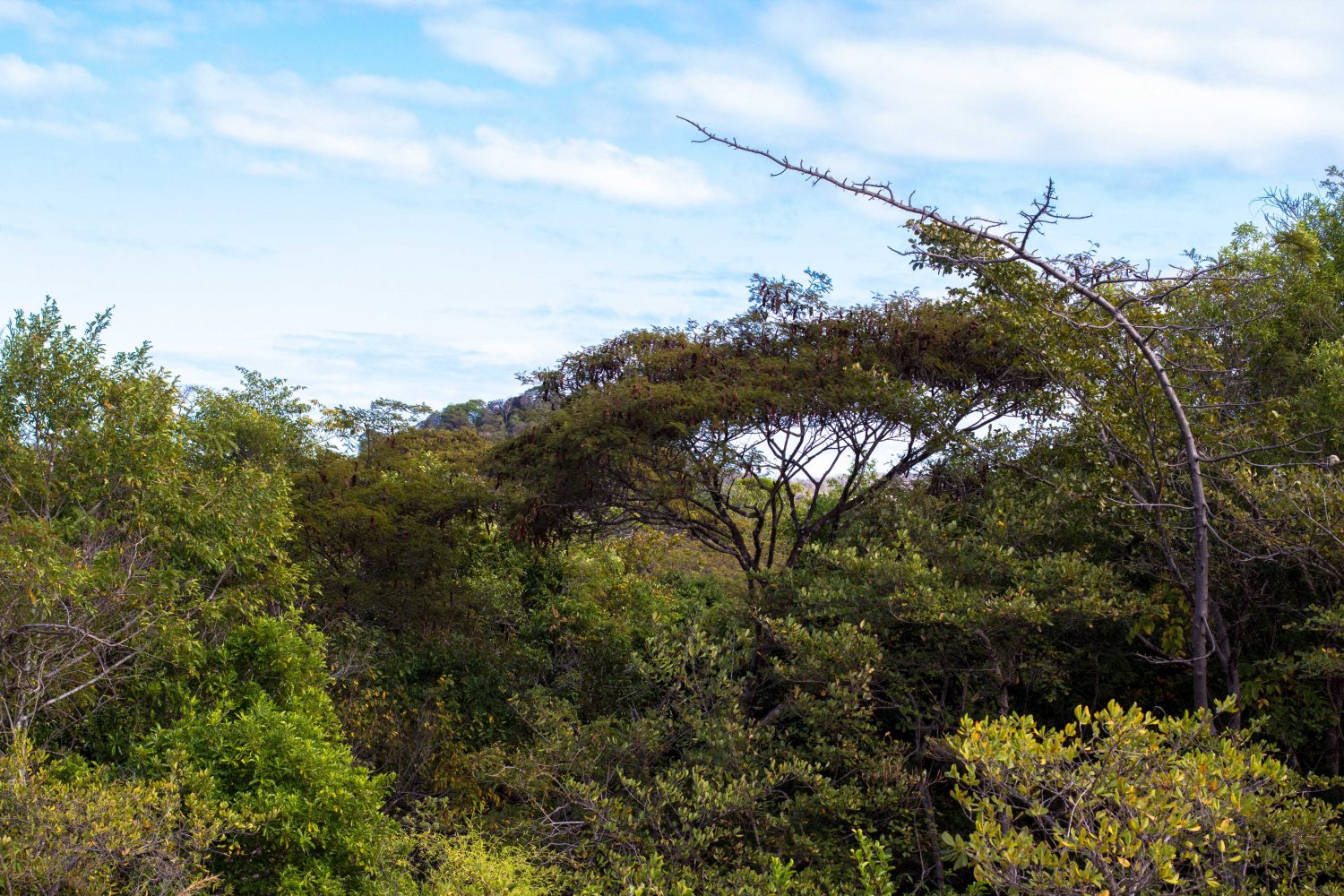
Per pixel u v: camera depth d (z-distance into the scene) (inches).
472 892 322.3
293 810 299.6
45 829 236.2
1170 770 193.2
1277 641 357.4
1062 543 407.2
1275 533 320.2
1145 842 183.3
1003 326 385.4
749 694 433.1
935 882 353.7
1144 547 380.2
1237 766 192.4
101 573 312.3
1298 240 425.7
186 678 346.0
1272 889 254.5
